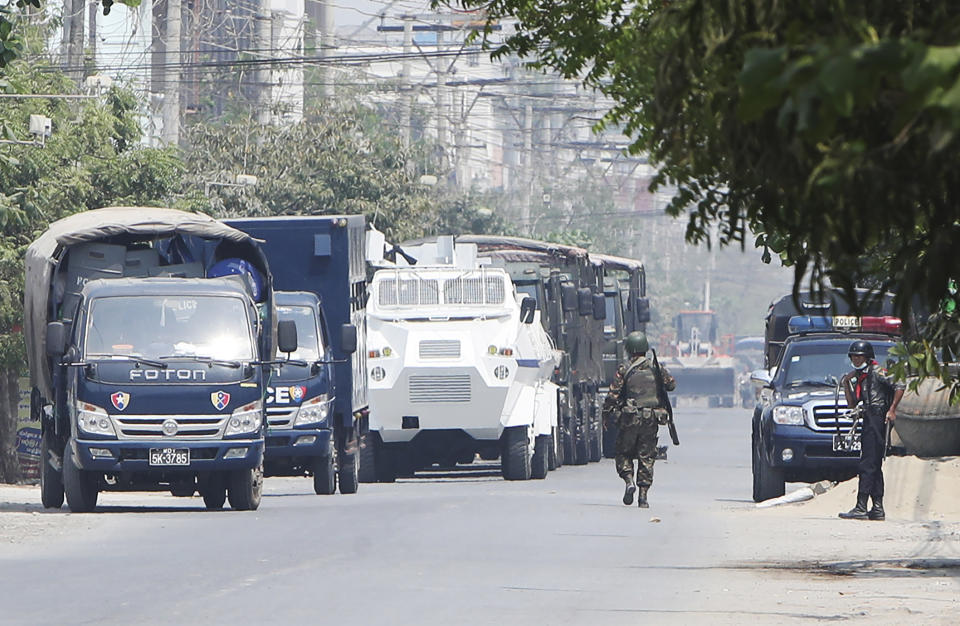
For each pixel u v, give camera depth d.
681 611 36.94
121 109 135.75
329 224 97.25
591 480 108.12
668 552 52.47
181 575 43.78
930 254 18.41
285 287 97.69
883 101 15.23
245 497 72.25
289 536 56.72
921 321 43.66
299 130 183.00
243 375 71.12
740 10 17.77
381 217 179.25
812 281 19.20
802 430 80.25
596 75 29.56
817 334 87.12
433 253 114.38
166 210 82.38
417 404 105.06
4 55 57.88
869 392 69.69
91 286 72.81
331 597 38.94
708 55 18.09
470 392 104.56
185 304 72.19
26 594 39.41
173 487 77.38
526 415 106.38
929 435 82.94
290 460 91.00
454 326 105.25
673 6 19.38
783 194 19.20
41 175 119.38
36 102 122.81
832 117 14.16
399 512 68.94
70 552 50.84
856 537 59.97
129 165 128.75
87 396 69.69
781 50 14.54
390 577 43.50
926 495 74.44
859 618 36.06
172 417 70.00
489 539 55.91
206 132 180.50
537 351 109.69
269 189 175.50
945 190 18.12
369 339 105.62
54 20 143.75
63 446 76.25
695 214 21.23
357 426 98.50
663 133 19.84
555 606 37.59
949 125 13.52
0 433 129.00
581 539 56.44
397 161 185.62
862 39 16.08
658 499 83.31
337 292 97.56
